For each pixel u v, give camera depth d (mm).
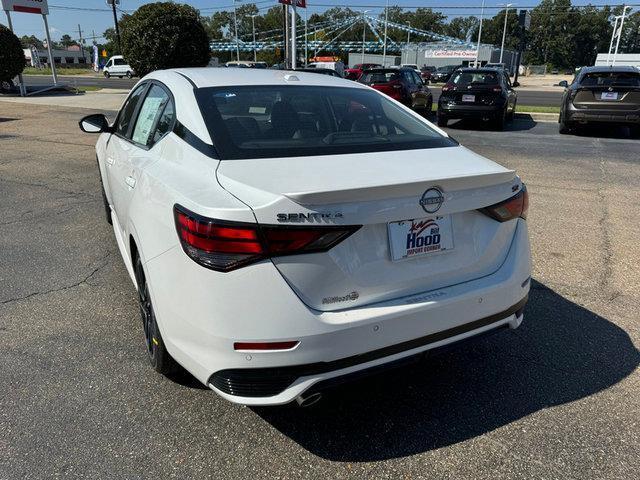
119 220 3455
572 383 2838
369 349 2146
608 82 11117
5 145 9938
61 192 6551
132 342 3156
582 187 6945
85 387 2725
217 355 2053
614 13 118812
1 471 2168
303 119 2811
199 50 19188
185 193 2193
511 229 2613
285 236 1963
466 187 2320
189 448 2328
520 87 40844
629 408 2637
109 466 2213
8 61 20234
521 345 3211
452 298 2309
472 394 2746
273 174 2219
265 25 119500
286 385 2090
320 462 2268
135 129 3471
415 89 15227
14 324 3346
